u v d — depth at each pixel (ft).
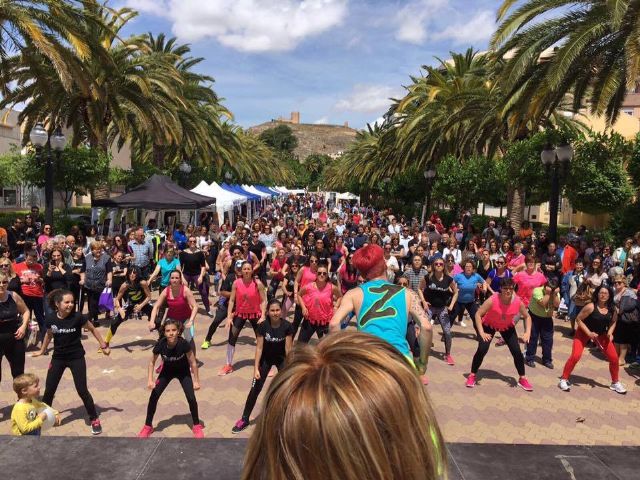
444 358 25.43
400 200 108.37
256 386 16.84
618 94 44.55
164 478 6.29
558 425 18.03
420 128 78.13
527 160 48.52
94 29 53.16
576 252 35.06
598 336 21.30
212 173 112.16
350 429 1.98
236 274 25.09
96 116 55.36
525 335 21.53
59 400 19.21
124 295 30.53
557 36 38.50
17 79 52.60
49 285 27.02
